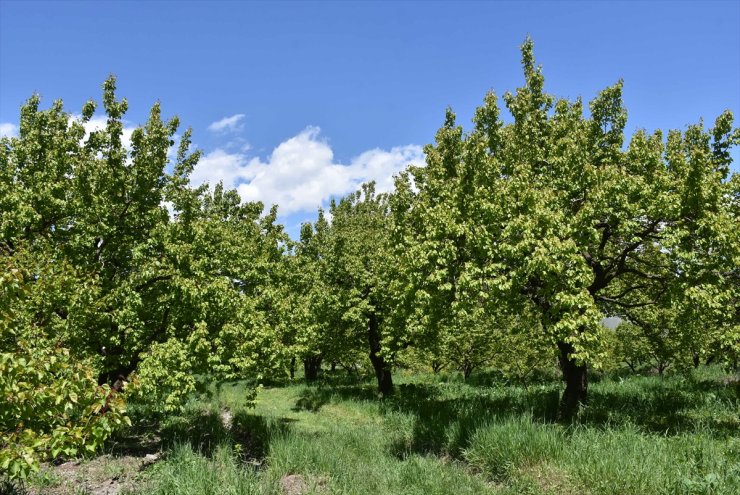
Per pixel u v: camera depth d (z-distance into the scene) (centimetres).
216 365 1234
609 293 1648
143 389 1077
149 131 1488
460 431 1134
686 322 1273
